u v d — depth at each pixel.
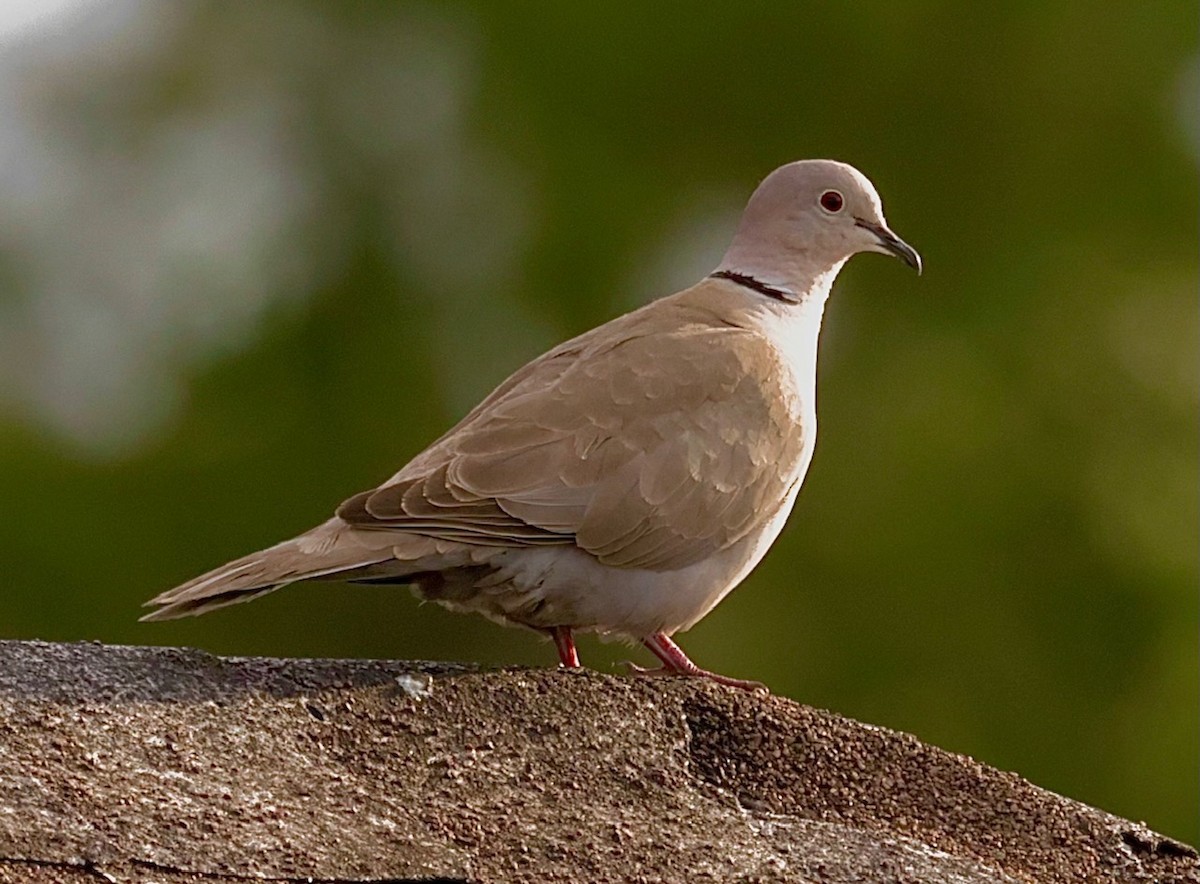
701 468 8.01
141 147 18.45
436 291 18.34
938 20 18.62
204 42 18.48
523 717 6.40
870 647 16.91
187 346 18.33
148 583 17.55
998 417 17.55
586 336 8.50
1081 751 17.09
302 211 18.58
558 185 18.20
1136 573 17.06
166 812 5.66
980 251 18.58
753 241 9.18
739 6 18.47
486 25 18.41
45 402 17.97
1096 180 18.72
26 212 18.27
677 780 6.31
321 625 17.38
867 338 18.20
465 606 8.01
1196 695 16.95
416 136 18.47
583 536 7.78
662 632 8.24
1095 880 6.25
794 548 17.06
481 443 7.78
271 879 5.51
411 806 5.96
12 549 17.31
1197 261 18.75
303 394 18.31
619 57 18.41
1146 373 17.91
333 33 18.50
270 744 6.08
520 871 5.74
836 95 18.61
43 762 5.75
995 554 17.16
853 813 6.38
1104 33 18.72
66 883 5.35
